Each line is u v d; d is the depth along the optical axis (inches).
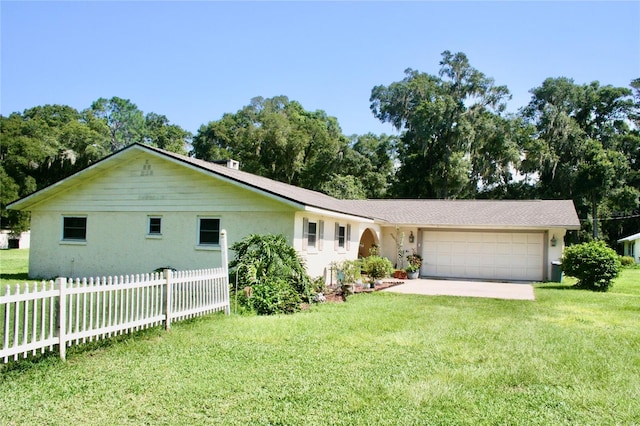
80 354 236.4
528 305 459.5
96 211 627.8
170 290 307.6
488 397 188.2
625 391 199.3
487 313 402.6
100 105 2704.2
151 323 294.2
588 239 1583.4
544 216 801.6
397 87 1857.8
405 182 1766.7
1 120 2025.1
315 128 1937.7
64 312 231.3
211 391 186.7
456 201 984.3
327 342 274.5
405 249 861.2
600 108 1809.8
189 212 580.4
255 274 429.1
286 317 360.5
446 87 1754.4
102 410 166.6
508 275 805.9
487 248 821.2
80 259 631.2
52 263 645.9
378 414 167.6
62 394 180.9
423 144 1689.2
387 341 281.0
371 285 627.5
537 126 1806.1
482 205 928.9
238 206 557.0
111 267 613.9
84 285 244.1
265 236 464.1
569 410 176.6
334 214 595.2
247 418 161.6
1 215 1691.7
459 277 831.7
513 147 1619.1
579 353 262.7
